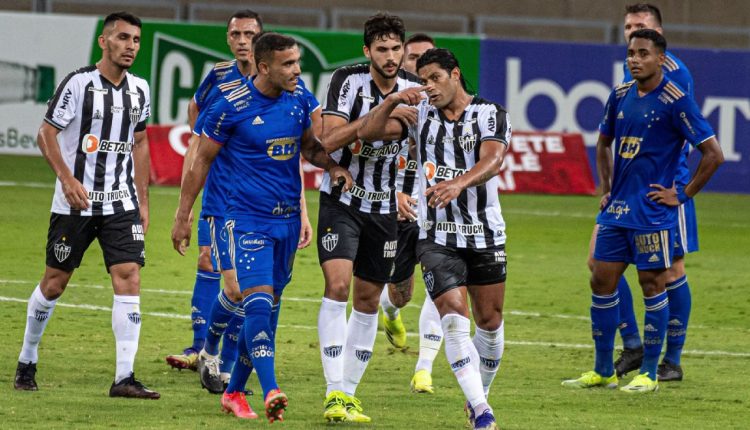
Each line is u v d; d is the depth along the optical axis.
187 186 21.33
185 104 66.69
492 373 21.53
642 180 25.23
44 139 22.44
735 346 32.22
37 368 25.31
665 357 27.27
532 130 70.88
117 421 20.23
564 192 70.06
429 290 20.78
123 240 22.95
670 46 71.25
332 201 22.06
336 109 22.31
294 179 21.03
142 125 24.20
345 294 21.48
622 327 27.56
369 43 22.09
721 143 72.12
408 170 24.75
